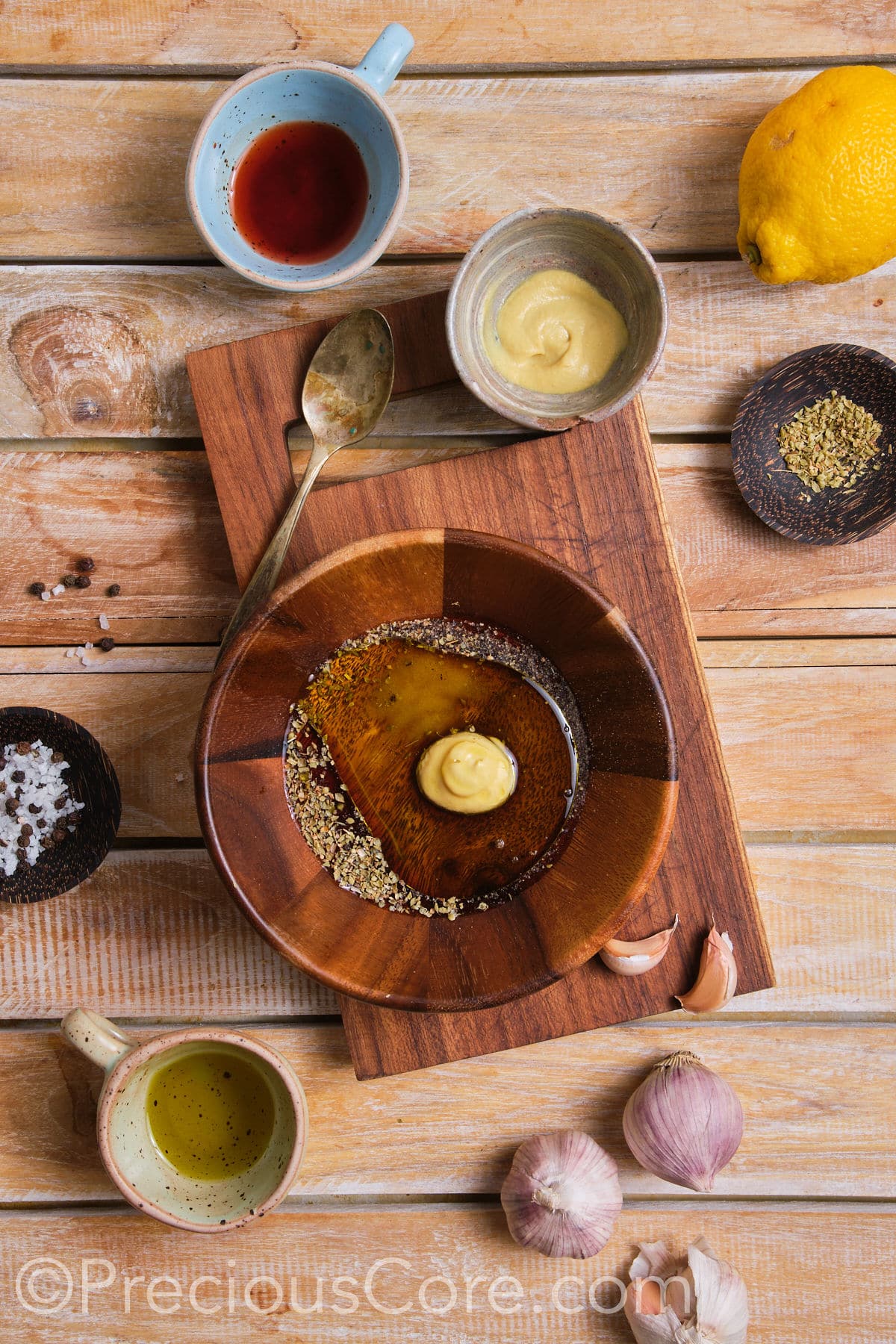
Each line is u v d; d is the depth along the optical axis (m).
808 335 0.76
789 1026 0.77
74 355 0.76
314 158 0.73
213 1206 0.72
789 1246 0.77
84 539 0.76
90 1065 0.77
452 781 0.72
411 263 0.76
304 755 0.73
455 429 0.76
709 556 0.76
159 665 0.76
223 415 0.73
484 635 0.73
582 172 0.75
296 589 0.67
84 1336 0.77
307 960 0.68
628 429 0.73
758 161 0.71
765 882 0.77
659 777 0.68
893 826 0.77
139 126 0.75
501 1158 0.77
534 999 0.73
